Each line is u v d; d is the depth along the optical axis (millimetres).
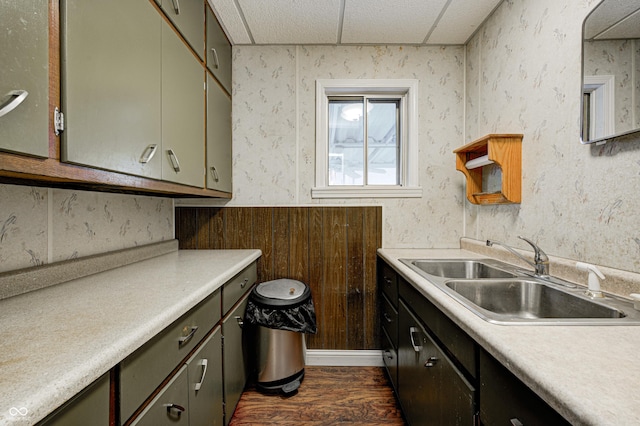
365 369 2088
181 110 1370
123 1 960
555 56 1314
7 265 965
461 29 1974
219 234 2172
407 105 2229
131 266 1482
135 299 929
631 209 983
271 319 1727
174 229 2154
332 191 2174
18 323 733
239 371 1610
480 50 1955
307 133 2188
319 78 2168
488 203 1770
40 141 680
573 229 1218
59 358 563
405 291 1512
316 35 2035
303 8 1754
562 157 1275
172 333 904
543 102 1390
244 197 2195
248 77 2174
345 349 2162
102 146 869
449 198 2193
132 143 1009
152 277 1237
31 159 666
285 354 1798
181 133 1372
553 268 1284
